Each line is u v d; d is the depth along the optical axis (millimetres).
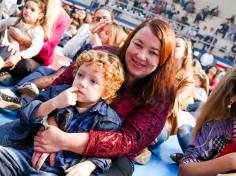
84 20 6570
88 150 1449
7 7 4109
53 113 1525
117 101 1653
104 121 1508
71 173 1381
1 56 2715
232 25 15781
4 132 1558
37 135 1476
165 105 1646
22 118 1485
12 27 2859
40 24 2975
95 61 1491
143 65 1602
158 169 2408
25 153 1463
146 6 16297
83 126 1501
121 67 1580
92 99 1493
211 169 1518
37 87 2512
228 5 16203
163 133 2512
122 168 1578
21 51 2904
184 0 16828
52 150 1433
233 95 1604
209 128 1650
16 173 1407
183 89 2539
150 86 1636
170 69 1636
